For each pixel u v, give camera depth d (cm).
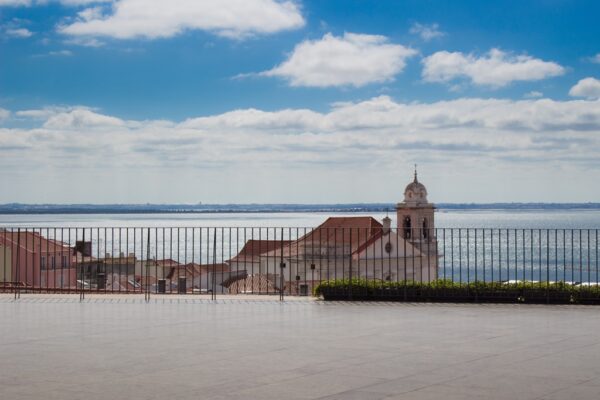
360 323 1524
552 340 1303
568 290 1870
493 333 1387
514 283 1916
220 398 874
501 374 1009
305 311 1725
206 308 1788
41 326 1486
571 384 945
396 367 1059
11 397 880
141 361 1109
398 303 1881
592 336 1350
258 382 960
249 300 1959
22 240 4153
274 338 1327
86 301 1936
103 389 922
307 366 1067
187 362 1099
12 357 1145
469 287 1909
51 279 3975
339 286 1961
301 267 5041
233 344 1261
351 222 5734
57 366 1073
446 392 902
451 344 1260
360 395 887
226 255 10556
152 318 1603
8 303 1891
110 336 1355
